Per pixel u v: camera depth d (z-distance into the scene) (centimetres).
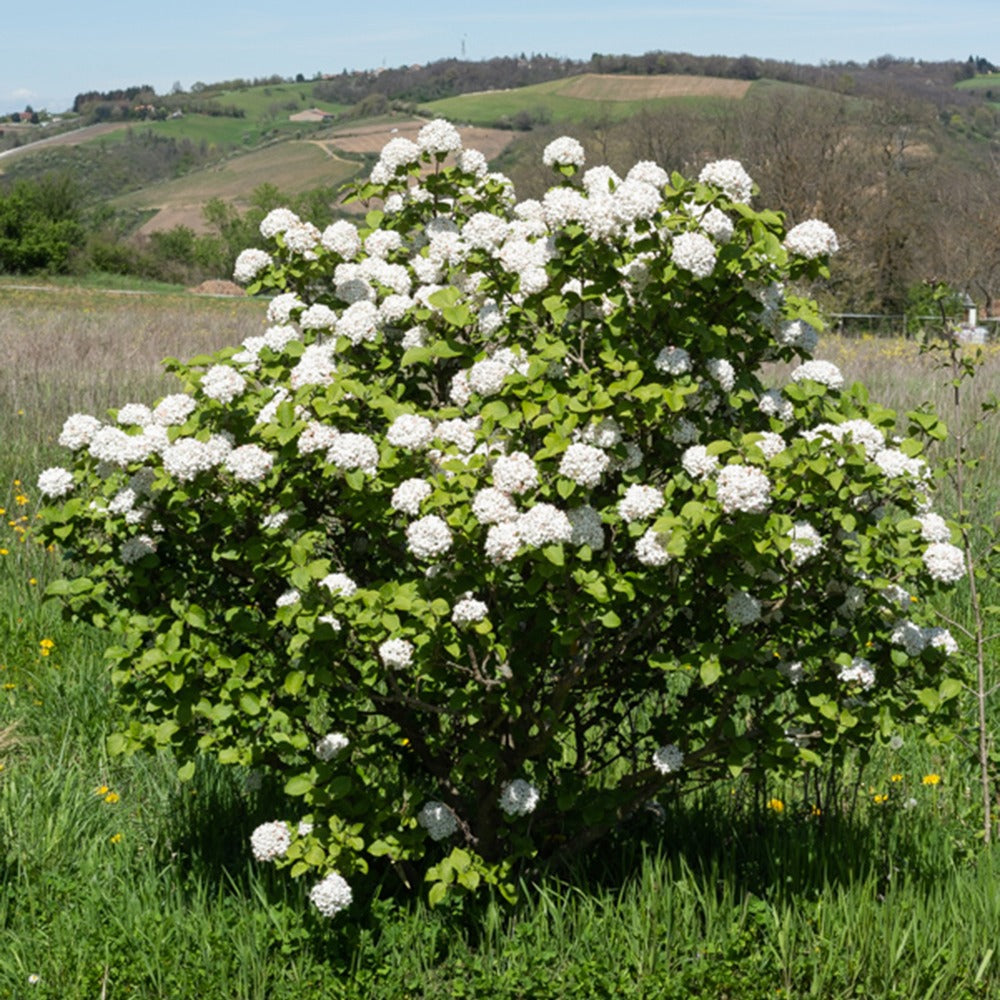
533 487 360
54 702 582
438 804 400
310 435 380
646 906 411
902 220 3791
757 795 475
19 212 5750
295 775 395
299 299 485
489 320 416
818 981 387
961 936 405
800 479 366
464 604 357
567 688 390
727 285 400
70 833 464
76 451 424
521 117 10444
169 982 382
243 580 431
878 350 1712
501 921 414
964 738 527
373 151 11812
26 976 387
